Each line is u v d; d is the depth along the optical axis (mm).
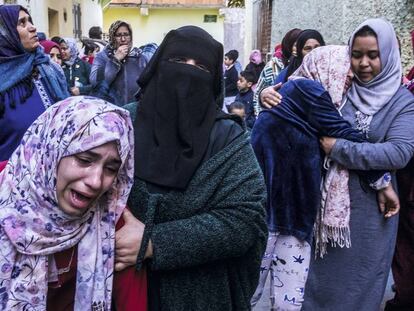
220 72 1774
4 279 1379
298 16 8617
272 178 2490
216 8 25312
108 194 1482
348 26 6094
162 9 25469
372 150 2375
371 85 2496
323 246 2559
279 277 2582
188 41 1701
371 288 2590
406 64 4938
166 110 1626
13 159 1449
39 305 1410
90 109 1378
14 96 2957
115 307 1576
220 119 1682
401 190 2930
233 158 1614
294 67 4094
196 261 1560
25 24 3070
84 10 16031
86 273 1444
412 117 2449
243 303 1712
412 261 2979
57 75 3312
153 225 1554
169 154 1597
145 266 1575
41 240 1384
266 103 2582
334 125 2420
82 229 1444
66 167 1364
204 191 1576
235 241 1566
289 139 2473
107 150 1378
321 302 2648
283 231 2504
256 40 13109
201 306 1628
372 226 2525
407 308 3107
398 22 5008
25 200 1396
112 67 5391
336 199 2482
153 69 1734
